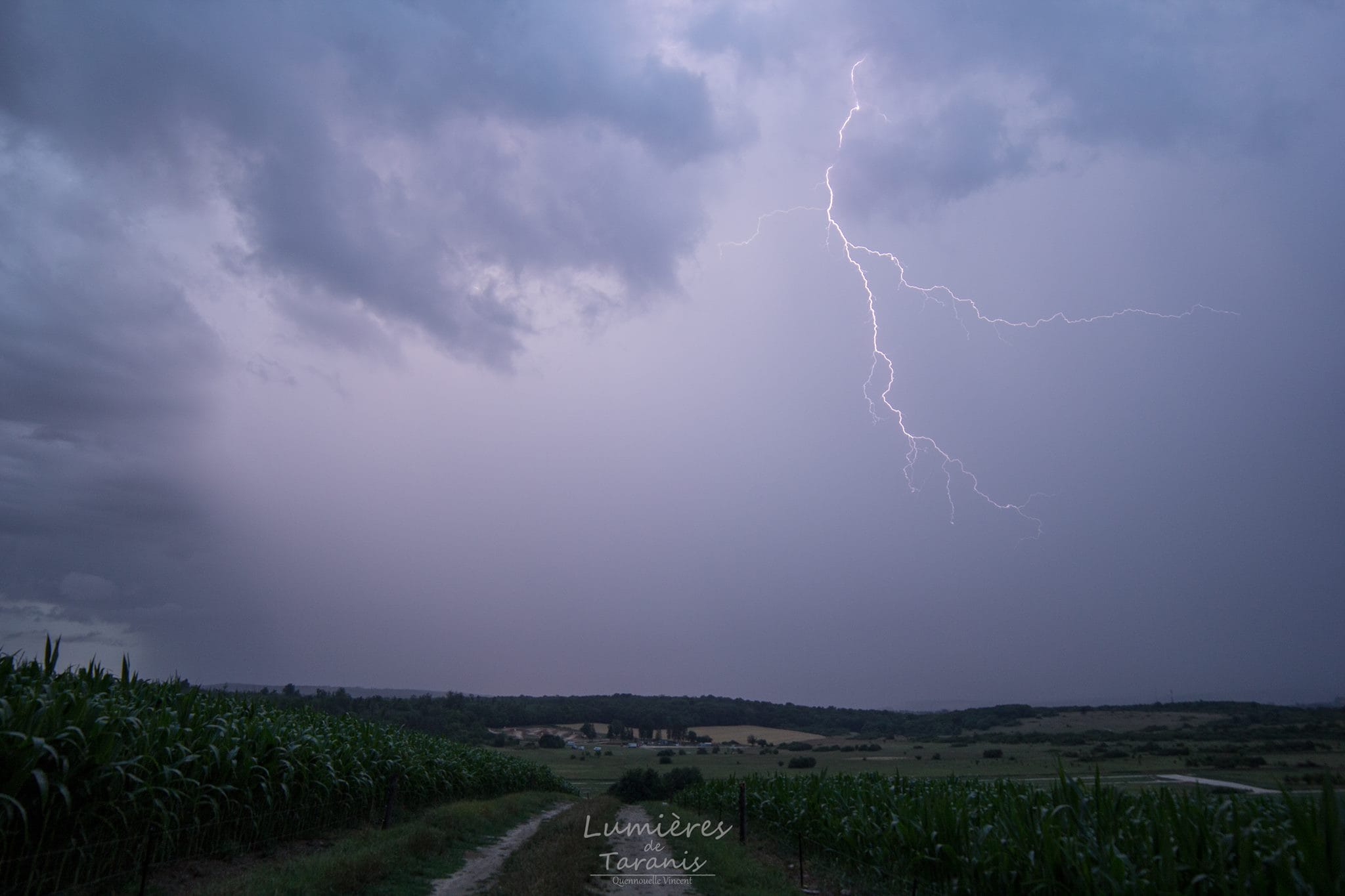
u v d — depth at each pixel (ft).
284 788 52.26
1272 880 29.32
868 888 50.16
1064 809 40.96
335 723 79.87
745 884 48.37
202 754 44.24
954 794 58.75
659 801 187.01
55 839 34.09
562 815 92.99
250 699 64.95
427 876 46.73
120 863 37.65
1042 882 35.78
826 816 65.26
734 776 115.24
